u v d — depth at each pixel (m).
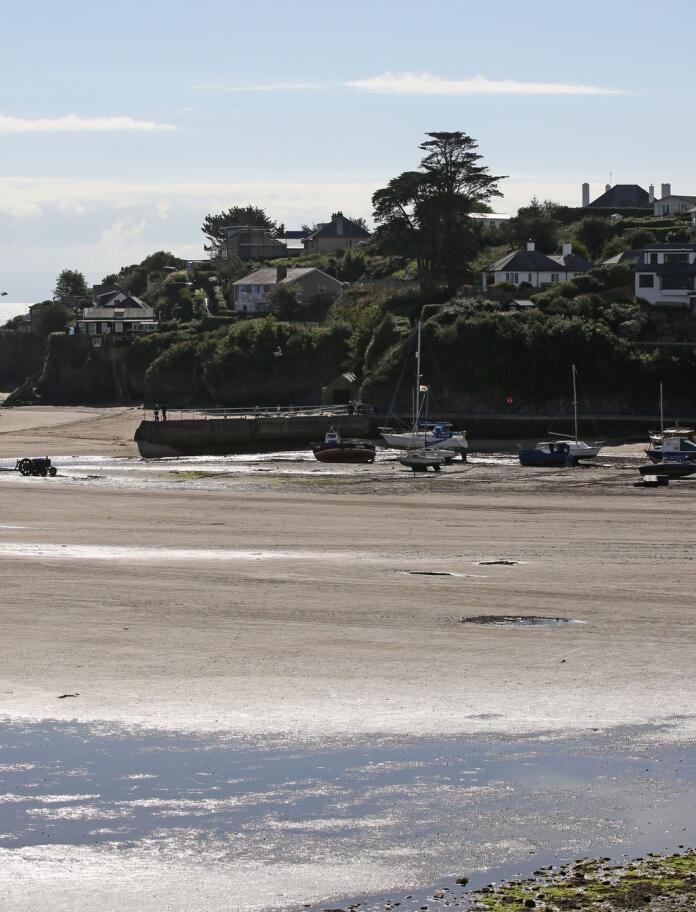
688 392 176.75
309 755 30.77
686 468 121.19
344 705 35.34
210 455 160.38
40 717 34.06
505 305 194.12
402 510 92.94
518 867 23.78
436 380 180.62
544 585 56.19
